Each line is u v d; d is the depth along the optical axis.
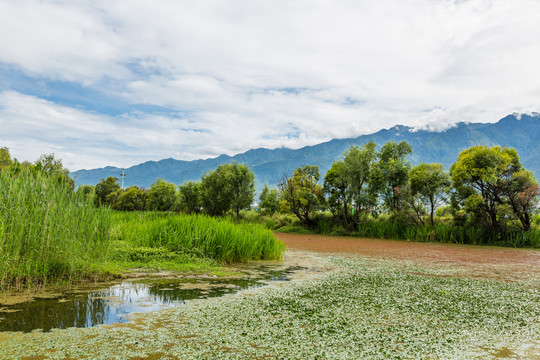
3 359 3.28
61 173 8.03
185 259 9.49
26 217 6.48
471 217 21.83
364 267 10.47
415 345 4.04
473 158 20.69
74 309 5.04
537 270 10.57
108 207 8.21
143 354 3.51
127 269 8.27
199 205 33.91
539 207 19.55
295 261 11.50
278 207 37.00
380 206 26.92
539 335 4.50
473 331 4.61
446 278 8.83
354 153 27.91
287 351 3.72
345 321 4.89
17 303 5.24
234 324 4.59
